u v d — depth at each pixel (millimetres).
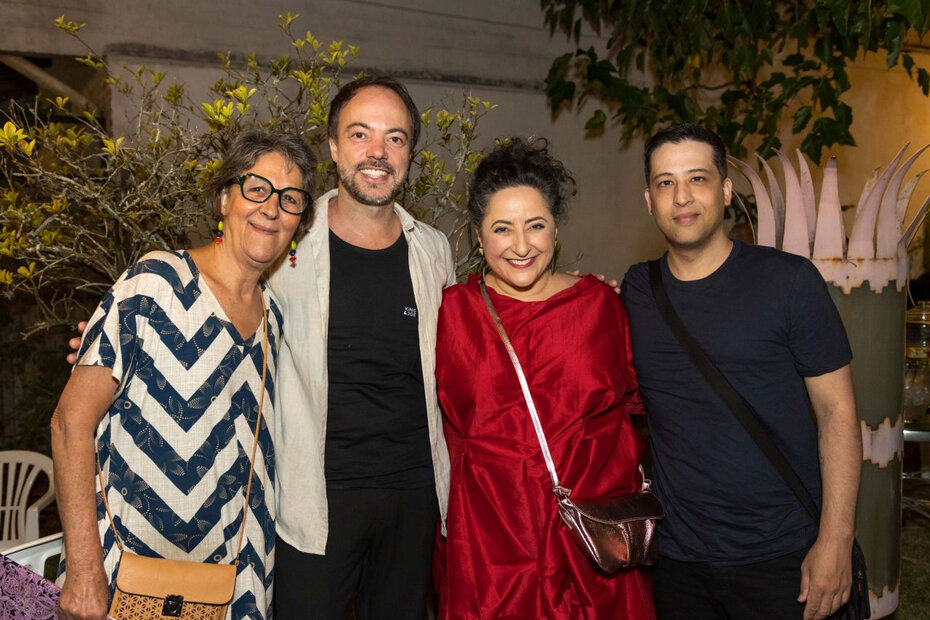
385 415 2189
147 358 1835
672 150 2012
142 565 1786
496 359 2170
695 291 2066
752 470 2010
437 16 5031
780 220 2871
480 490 2152
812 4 4750
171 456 1843
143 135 3965
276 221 1904
